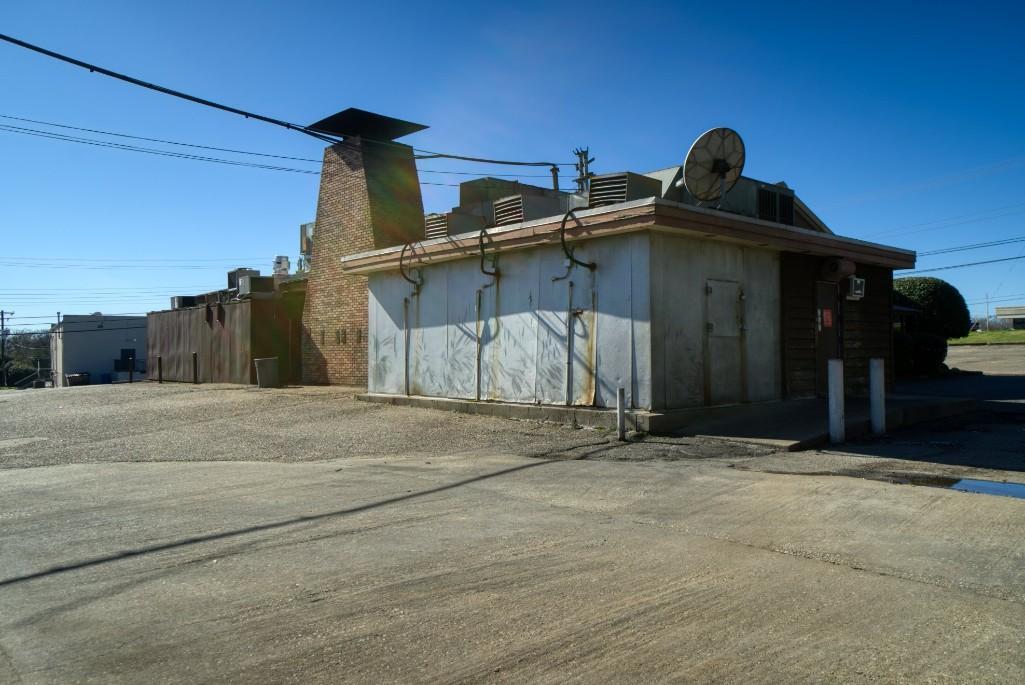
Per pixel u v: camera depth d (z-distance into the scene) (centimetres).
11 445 1211
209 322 2466
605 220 1116
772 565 493
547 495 730
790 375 1323
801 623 393
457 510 675
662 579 468
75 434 1318
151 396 1939
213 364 2430
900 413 1183
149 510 709
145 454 1087
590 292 1182
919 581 457
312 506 706
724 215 1144
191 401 1758
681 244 1145
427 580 475
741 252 1252
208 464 993
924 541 541
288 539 585
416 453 1036
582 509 669
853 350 1485
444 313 1468
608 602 429
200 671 350
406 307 1566
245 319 2256
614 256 1145
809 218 1742
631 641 374
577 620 403
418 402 1481
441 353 1473
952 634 376
